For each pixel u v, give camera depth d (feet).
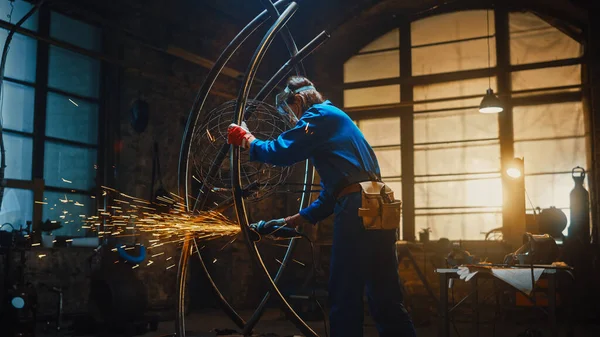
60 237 24.56
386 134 35.78
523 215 28.48
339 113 10.23
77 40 26.27
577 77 32.12
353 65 36.96
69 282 23.95
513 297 22.81
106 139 26.99
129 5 26.94
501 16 33.76
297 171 33.86
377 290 10.12
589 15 30.25
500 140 33.19
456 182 34.04
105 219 26.20
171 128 28.63
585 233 29.40
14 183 23.25
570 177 31.83
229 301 31.40
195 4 29.84
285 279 32.86
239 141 10.41
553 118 32.37
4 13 23.38
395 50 35.99
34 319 18.72
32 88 24.41
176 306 11.89
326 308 28.96
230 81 31.96
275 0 13.99
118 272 20.76
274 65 34.47
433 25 35.24
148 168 27.50
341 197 9.95
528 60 33.19
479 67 34.14
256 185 10.95
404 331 10.07
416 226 34.65
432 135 34.73
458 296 30.17
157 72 27.86
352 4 34.35
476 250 31.24
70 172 25.64
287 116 11.46
